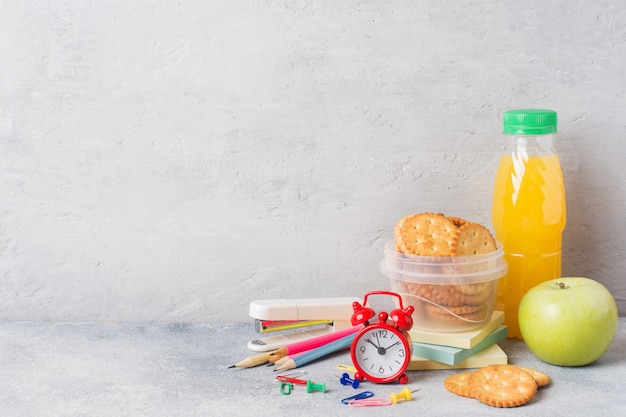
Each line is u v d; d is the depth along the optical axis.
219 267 1.51
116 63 1.44
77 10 1.43
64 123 1.46
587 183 1.46
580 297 1.21
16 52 1.44
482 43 1.42
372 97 1.44
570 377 1.21
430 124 1.44
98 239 1.50
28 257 1.51
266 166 1.47
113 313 1.52
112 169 1.48
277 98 1.44
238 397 1.16
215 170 1.47
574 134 1.45
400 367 1.20
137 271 1.51
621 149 1.45
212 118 1.45
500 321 1.35
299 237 1.49
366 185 1.47
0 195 1.49
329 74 1.43
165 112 1.45
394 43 1.42
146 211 1.49
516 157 1.37
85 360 1.32
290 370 1.27
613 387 1.17
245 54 1.43
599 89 1.43
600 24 1.41
